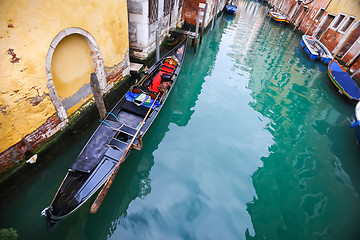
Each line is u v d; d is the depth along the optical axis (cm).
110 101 608
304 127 686
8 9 274
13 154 347
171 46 1085
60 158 429
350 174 526
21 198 356
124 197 398
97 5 450
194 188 434
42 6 320
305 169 522
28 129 361
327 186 483
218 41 1398
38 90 357
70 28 389
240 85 878
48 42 347
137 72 725
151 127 544
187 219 378
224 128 618
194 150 525
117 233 347
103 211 368
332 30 1369
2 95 302
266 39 1636
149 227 360
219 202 413
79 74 474
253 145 571
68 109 465
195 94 761
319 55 1232
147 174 448
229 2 2889
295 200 441
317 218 408
